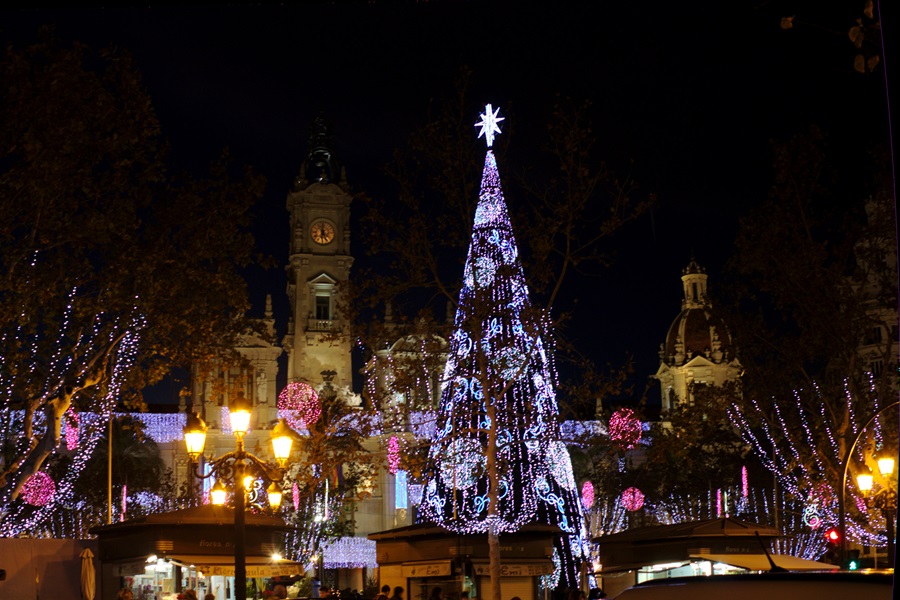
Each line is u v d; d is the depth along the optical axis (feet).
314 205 308.40
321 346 298.76
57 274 98.94
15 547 85.20
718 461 244.01
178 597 80.48
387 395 105.29
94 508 221.05
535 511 121.70
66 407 106.11
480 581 112.16
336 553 273.54
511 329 102.27
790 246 127.85
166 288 104.42
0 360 99.55
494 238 112.98
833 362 133.28
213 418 281.33
